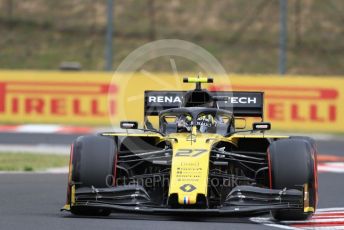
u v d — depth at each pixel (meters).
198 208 29.73
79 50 145.12
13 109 97.88
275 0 157.00
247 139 36.22
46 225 29.72
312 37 146.62
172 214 30.56
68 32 150.75
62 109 97.19
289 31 148.38
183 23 152.25
